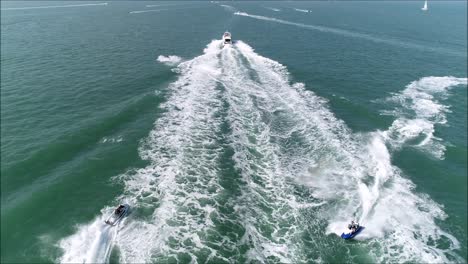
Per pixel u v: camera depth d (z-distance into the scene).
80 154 36.56
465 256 26.69
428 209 31.47
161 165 33.88
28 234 27.11
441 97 57.53
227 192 30.50
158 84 54.03
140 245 25.11
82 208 29.30
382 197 31.58
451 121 48.88
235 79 55.69
